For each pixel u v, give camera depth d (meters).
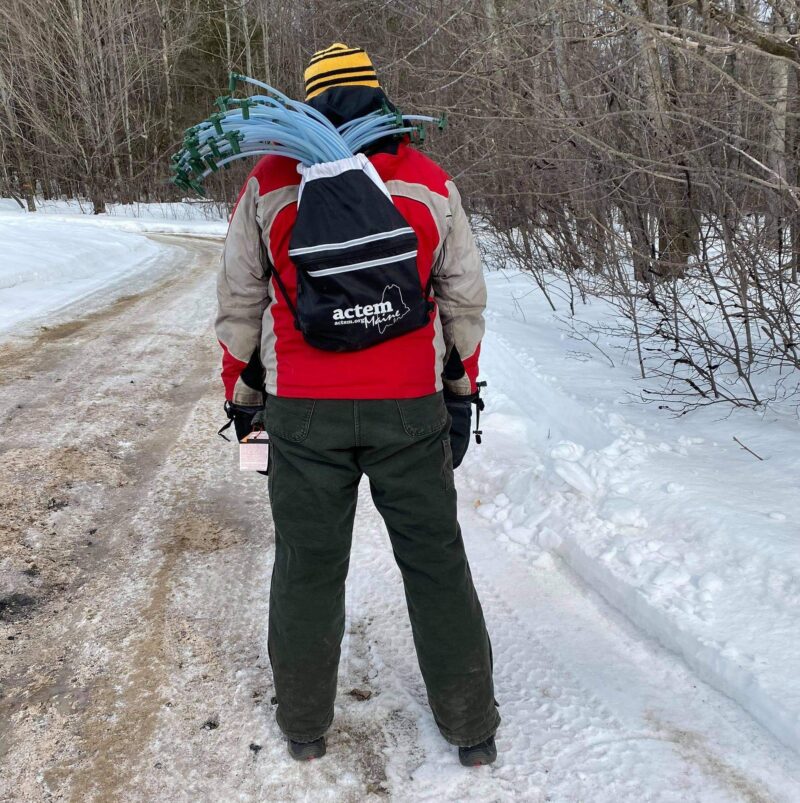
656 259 4.50
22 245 12.04
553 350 5.54
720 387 4.36
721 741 1.87
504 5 5.84
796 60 3.11
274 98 1.57
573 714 1.99
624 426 3.71
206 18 32.28
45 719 2.01
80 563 2.82
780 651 2.02
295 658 1.75
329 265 1.47
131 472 3.68
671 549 2.56
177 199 34.84
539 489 3.13
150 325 7.30
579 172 5.58
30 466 3.68
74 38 31.06
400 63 6.12
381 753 1.89
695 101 4.32
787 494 2.82
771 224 3.89
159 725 1.98
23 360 5.83
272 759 1.87
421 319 1.57
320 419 1.57
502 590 2.59
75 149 32.56
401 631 2.38
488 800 1.73
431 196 1.57
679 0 3.44
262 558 2.86
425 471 1.65
